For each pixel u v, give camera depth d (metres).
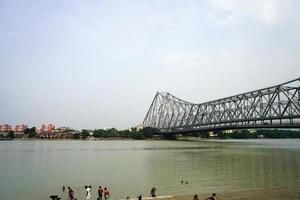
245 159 80.94
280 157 85.56
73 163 76.38
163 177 53.59
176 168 64.69
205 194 40.00
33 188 45.00
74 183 48.84
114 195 40.47
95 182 49.53
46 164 74.19
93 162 78.50
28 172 60.44
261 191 41.28
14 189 44.25
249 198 37.69
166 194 40.69
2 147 150.88
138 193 41.50
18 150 126.81
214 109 176.38
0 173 58.84
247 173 56.81
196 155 95.00
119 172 60.09
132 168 65.75
